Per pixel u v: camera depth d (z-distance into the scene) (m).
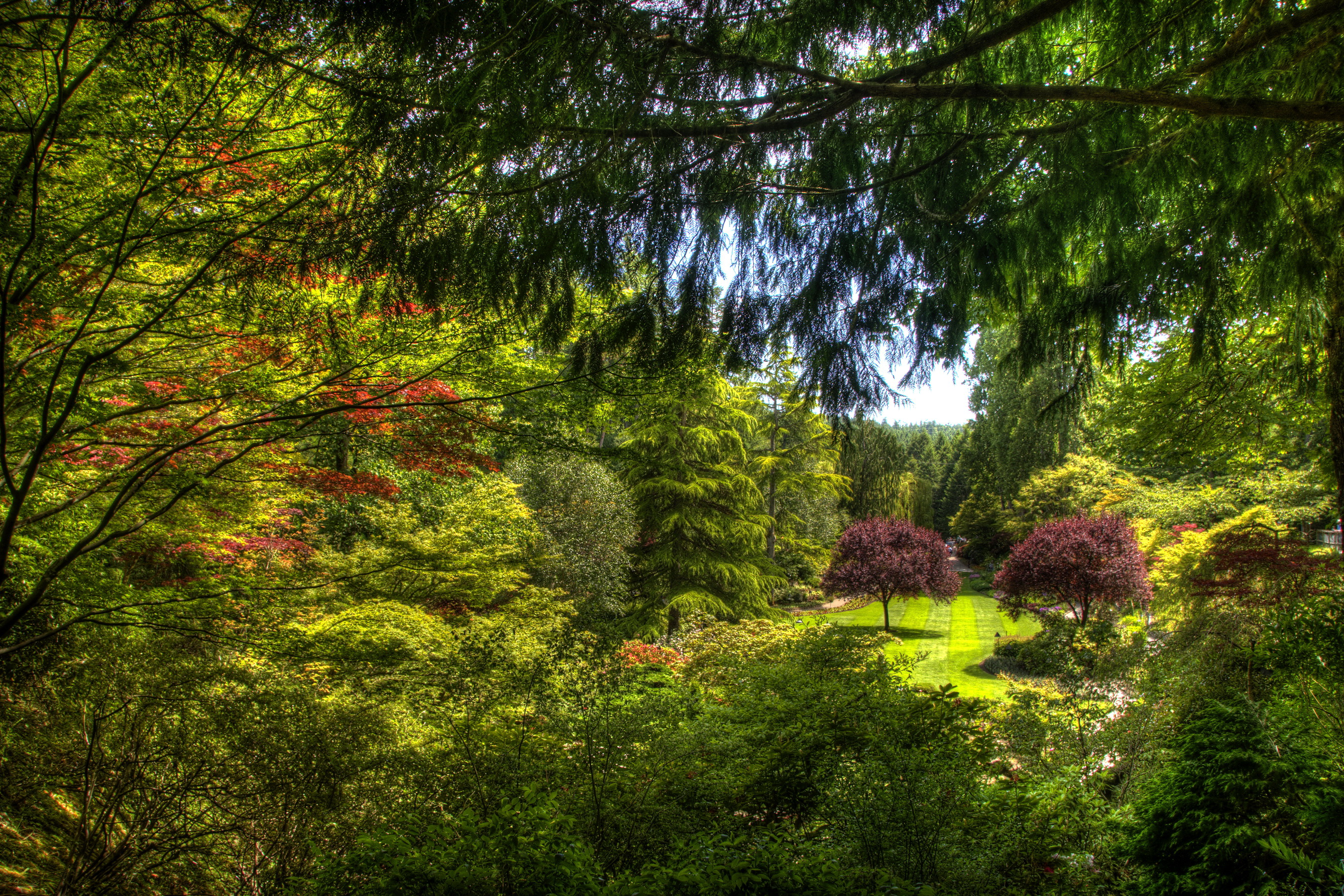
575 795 2.96
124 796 2.90
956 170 2.32
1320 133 2.60
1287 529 6.23
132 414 3.66
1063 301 2.81
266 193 3.20
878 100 2.23
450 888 2.09
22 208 3.00
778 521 19.88
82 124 3.03
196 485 3.90
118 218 3.21
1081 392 3.02
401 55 1.81
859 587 16.39
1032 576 12.48
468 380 4.02
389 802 3.05
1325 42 2.26
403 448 4.56
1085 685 4.45
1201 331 2.95
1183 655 4.50
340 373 3.84
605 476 13.11
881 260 2.30
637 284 2.40
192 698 3.18
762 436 16.27
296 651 3.92
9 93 2.94
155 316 3.45
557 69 1.79
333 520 9.12
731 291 2.38
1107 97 1.97
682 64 1.88
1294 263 2.92
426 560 6.12
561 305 2.38
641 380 3.40
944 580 16.27
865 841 2.68
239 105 3.10
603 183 2.09
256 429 3.87
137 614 3.81
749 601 13.85
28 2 2.45
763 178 2.25
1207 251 2.84
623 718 3.33
